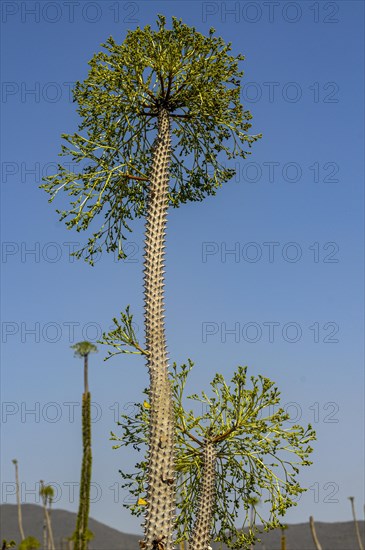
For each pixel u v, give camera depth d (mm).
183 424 15883
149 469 12289
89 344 37000
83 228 14195
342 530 146000
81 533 35875
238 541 15719
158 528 12039
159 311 12922
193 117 14594
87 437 36938
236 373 15711
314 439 15453
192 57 14117
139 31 13938
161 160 13820
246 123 14711
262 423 15500
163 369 12664
